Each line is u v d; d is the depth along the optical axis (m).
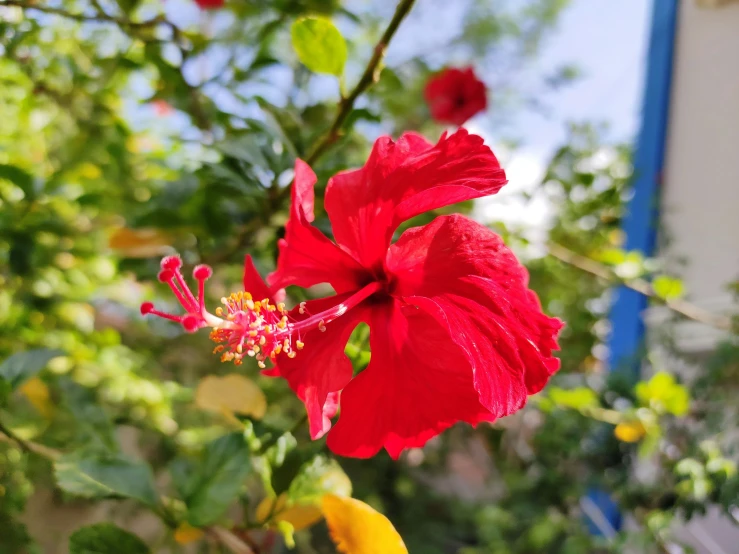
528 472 0.62
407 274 0.22
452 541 0.65
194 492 0.23
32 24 0.39
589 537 0.50
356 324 0.22
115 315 0.60
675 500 0.46
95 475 0.23
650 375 0.57
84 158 0.47
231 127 0.38
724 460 0.41
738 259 0.55
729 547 0.48
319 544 0.57
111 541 0.23
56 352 0.28
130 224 0.39
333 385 0.21
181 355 0.55
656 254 0.60
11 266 0.38
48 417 0.37
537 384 0.20
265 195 0.31
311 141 0.32
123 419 0.41
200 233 0.38
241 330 0.19
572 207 0.66
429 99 0.57
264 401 0.26
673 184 0.64
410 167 0.22
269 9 0.45
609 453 0.53
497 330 0.20
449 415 0.21
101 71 0.44
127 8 0.37
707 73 0.62
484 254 0.21
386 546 0.21
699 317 0.48
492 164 0.21
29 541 0.31
